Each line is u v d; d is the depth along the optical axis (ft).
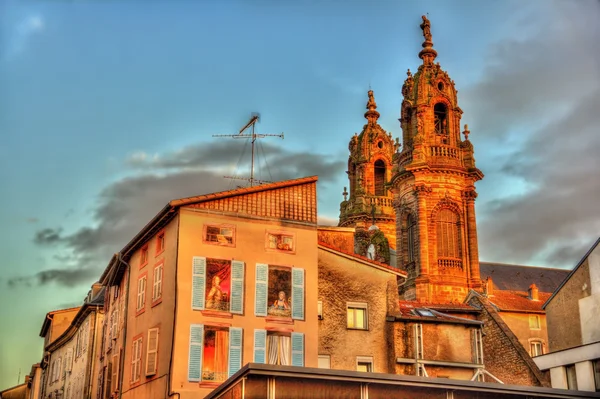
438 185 267.80
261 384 97.96
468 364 136.46
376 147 333.62
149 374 125.29
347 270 137.49
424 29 293.43
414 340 135.85
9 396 289.33
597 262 145.38
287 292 128.57
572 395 111.45
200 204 127.75
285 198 133.90
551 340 155.02
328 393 100.68
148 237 137.59
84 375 176.55
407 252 271.69
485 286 243.81
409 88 285.02
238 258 127.13
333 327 133.18
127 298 143.13
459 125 280.92
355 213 315.78
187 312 121.39
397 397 103.86
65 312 232.32
